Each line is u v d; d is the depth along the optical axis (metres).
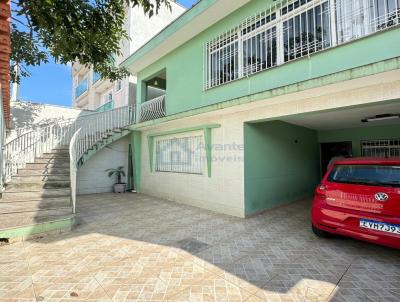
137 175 10.61
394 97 3.88
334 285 2.93
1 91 4.22
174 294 2.74
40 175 6.71
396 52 4.02
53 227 4.79
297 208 7.16
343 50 4.61
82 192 10.13
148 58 9.84
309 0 5.27
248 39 6.47
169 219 6.03
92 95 17.56
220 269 3.35
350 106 4.42
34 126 9.45
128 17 13.02
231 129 6.55
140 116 10.68
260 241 4.45
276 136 7.35
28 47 5.98
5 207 5.27
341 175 4.13
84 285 2.92
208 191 7.20
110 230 5.11
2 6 2.18
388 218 3.37
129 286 2.90
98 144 9.52
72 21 3.53
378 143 8.12
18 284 2.93
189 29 7.66
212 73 7.44
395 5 4.15
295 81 5.26
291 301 2.62
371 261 3.56
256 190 6.52
